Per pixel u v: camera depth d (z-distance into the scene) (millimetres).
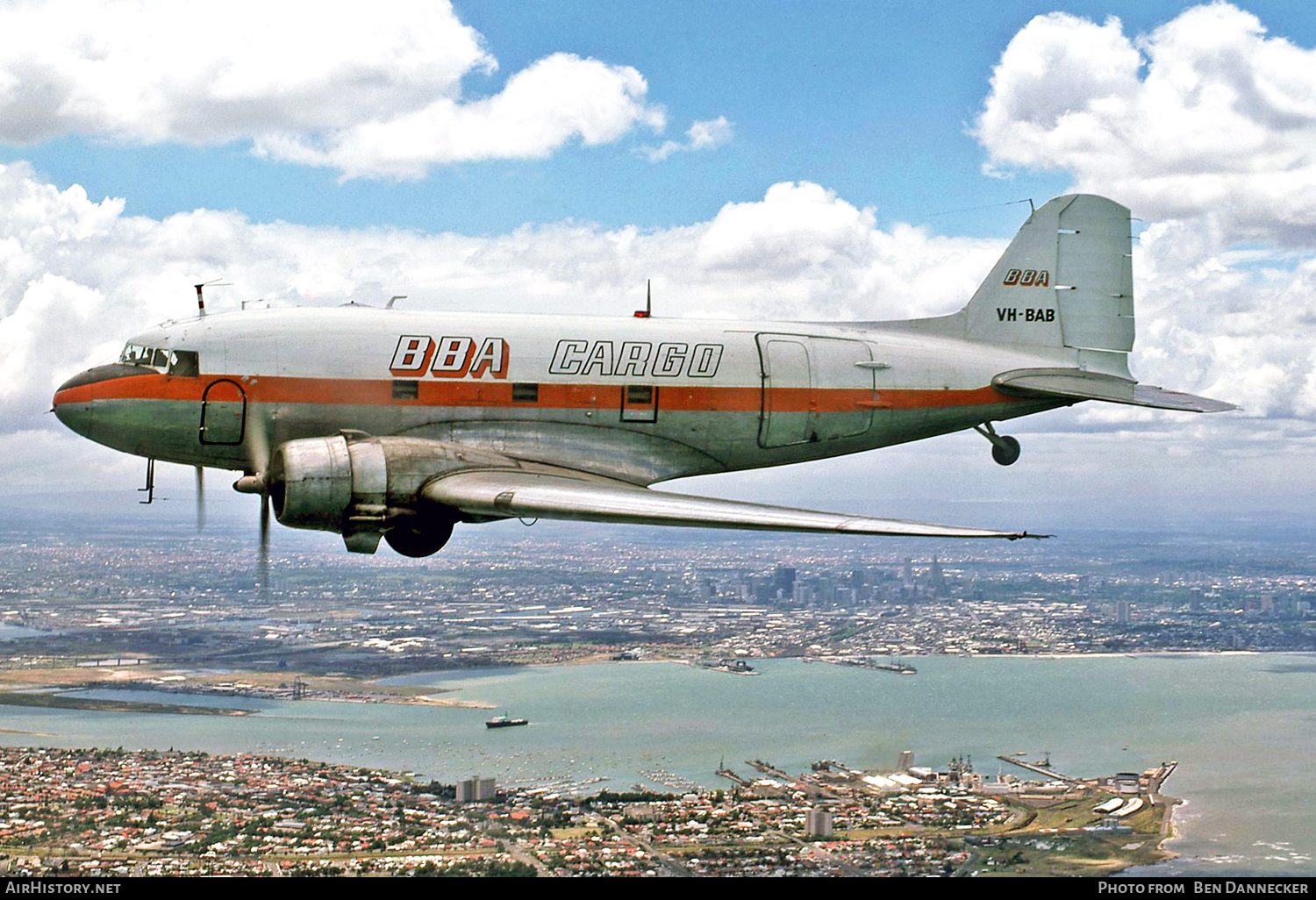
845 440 18750
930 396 19078
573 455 17125
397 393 16500
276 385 16172
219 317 16484
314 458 14891
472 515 15648
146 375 15992
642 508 13531
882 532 12156
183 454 16359
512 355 16953
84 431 16094
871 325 19531
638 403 17453
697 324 18156
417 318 16906
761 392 18062
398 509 15297
